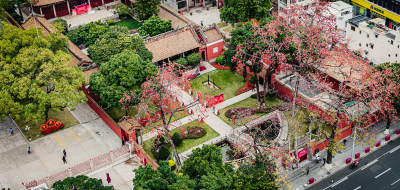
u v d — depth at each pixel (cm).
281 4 14375
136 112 11088
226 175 7756
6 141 10219
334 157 9694
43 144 10094
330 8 13350
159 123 9675
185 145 10062
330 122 9438
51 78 9794
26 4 15675
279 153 8706
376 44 11800
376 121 10312
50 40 10881
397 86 9606
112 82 10175
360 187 8969
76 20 15575
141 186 7269
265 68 10888
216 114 10906
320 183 9125
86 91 11281
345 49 10719
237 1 13162
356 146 9938
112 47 11275
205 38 12675
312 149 9556
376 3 13300
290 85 10875
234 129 10275
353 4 14238
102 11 16162
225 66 12694
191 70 12419
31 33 10306
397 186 8931
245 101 11350
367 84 9506
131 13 15925
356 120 9288
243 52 10506
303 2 13850
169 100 9606
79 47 13725
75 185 7581
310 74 10344
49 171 9362
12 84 9531
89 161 9344
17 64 9838
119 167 9488
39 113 9625
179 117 10881
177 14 14125
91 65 11406
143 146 10038
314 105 10469
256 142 8762
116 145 10019
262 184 7862
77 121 10788
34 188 8419
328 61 11212
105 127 10575
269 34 10312
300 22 11050
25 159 9694
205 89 11856
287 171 9281
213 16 15400
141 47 11412
